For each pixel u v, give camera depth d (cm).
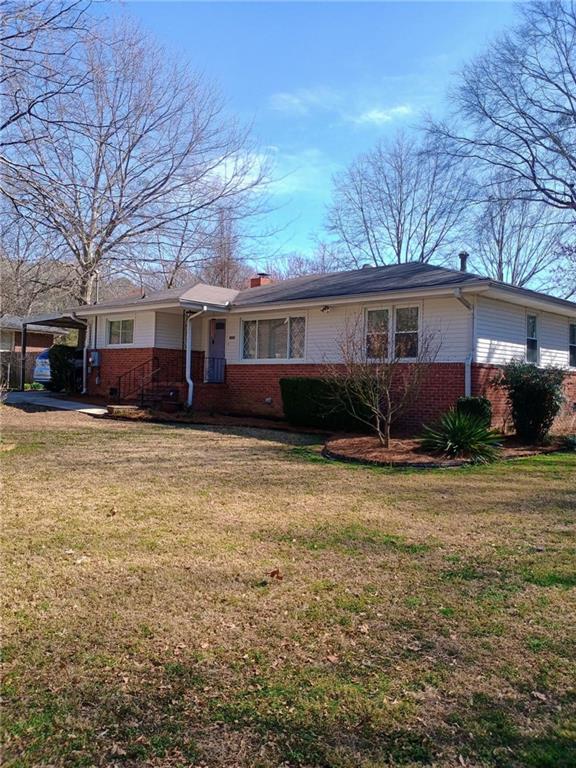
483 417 1125
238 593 396
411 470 897
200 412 1622
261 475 822
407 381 1159
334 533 542
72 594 388
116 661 304
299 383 1418
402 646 326
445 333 1275
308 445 1141
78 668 297
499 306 1321
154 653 314
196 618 356
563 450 1162
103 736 244
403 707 267
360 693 278
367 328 1388
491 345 1293
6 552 466
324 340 1494
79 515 580
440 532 553
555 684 288
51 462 873
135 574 426
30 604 371
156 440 1136
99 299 2630
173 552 477
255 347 1672
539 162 2616
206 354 1839
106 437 1153
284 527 558
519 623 357
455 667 304
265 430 1365
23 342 2230
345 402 1313
